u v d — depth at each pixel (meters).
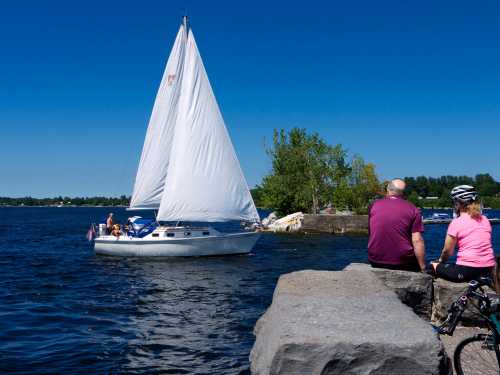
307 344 3.48
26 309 14.05
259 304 14.76
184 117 30.64
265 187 63.06
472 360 4.27
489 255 5.60
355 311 4.29
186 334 10.84
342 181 60.53
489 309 4.27
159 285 19.31
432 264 6.09
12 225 75.81
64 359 8.95
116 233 30.84
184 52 31.53
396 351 3.42
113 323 12.14
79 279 21.08
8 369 8.38
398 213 6.45
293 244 40.19
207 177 30.77
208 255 30.23
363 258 29.72
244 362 8.62
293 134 62.12
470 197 5.70
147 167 31.88
